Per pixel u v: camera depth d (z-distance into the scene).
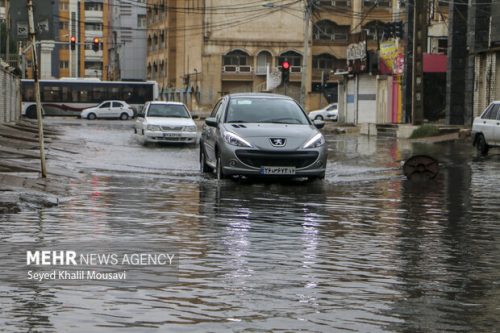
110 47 156.38
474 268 9.81
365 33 68.38
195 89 106.88
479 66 47.31
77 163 25.66
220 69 105.12
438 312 7.64
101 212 14.30
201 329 6.95
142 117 39.75
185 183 19.91
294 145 19.67
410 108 59.19
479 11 46.84
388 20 105.69
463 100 51.59
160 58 124.56
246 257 10.23
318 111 81.69
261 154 19.52
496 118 32.00
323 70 107.12
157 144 38.56
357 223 13.54
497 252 10.94
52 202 15.26
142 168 24.50
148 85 86.25
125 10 142.38
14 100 55.78
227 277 9.01
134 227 12.54
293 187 19.41
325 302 7.95
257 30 105.75
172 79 118.81
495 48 44.50
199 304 7.78
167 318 7.27
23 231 11.97
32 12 19.47
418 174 21.95
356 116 68.62
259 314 7.45
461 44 51.41
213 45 105.00
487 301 8.12
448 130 44.25
